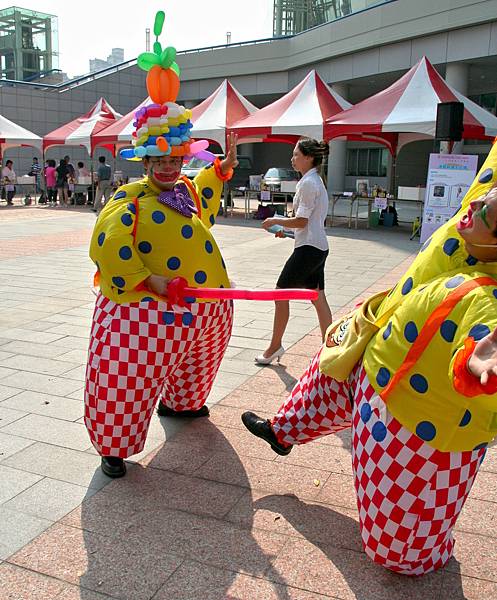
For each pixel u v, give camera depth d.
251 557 2.74
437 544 2.51
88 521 2.99
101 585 2.55
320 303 5.18
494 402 1.88
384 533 2.48
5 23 38.97
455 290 2.09
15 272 9.47
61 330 6.24
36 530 2.91
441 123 10.03
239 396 4.55
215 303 3.36
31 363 5.22
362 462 2.48
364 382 2.46
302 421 3.08
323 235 5.00
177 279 2.95
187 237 3.21
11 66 39.47
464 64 23.03
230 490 3.29
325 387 2.91
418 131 13.98
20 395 4.52
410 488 2.36
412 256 11.69
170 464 3.55
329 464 3.57
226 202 19.81
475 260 2.17
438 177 10.72
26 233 14.53
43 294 7.92
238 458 3.62
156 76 3.17
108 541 2.84
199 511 3.09
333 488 3.32
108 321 3.17
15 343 5.78
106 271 3.04
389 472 2.38
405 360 2.24
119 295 3.14
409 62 24.30
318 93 17.00
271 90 31.94
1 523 2.96
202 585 2.56
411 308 2.26
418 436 2.28
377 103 15.44
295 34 30.77
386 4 24.33
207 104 19.02
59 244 12.69
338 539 2.88
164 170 3.21
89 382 3.23
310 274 5.04
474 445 2.27
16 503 3.13
